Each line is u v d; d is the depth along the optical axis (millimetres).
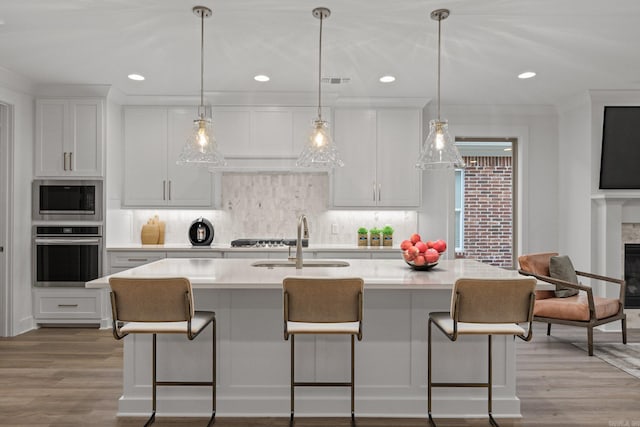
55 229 4719
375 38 3359
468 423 2705
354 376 2729
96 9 2889
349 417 2787
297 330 2412
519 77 4312
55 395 3055
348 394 2811
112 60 3877
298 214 5492
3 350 4012
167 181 5086
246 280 2588
